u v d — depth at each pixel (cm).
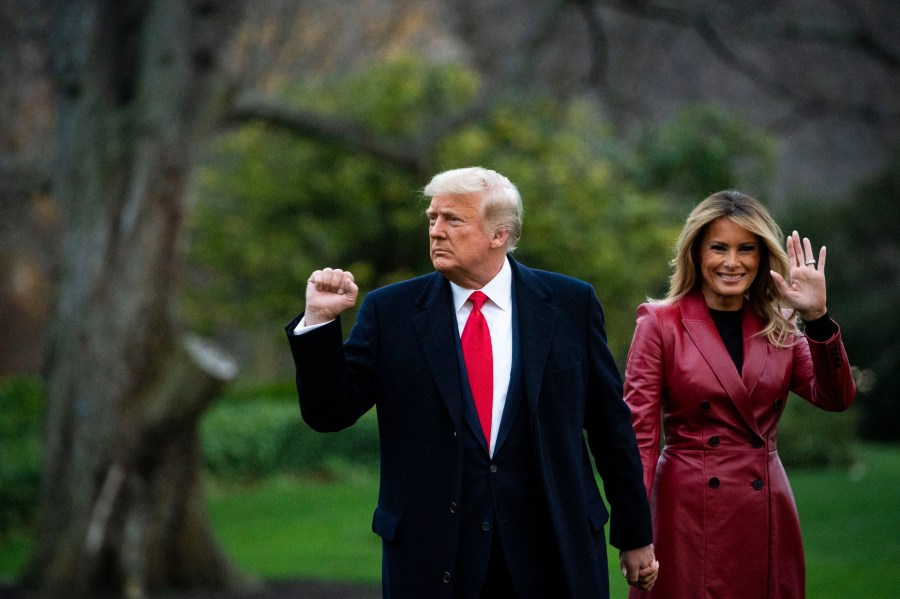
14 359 4166
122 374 1734
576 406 709
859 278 5134
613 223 3066
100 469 1723
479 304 722
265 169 3306
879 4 3103
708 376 782
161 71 1778
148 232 1755
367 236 3331
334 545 2314
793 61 3222
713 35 2536
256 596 1727
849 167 5531
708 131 3150
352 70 3550
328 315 670
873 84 3228
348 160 3206
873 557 1923
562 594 688
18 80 2486
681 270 811
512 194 721
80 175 1792
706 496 768
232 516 2791
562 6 2469
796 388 806
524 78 2452
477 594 679
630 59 3241
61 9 1803
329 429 692
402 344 710
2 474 2584
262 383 4450
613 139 3231
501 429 695
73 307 1767
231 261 3366
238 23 1834
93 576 1709
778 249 782
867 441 5162
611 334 3155
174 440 1764
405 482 693
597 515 708
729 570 760
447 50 4088
